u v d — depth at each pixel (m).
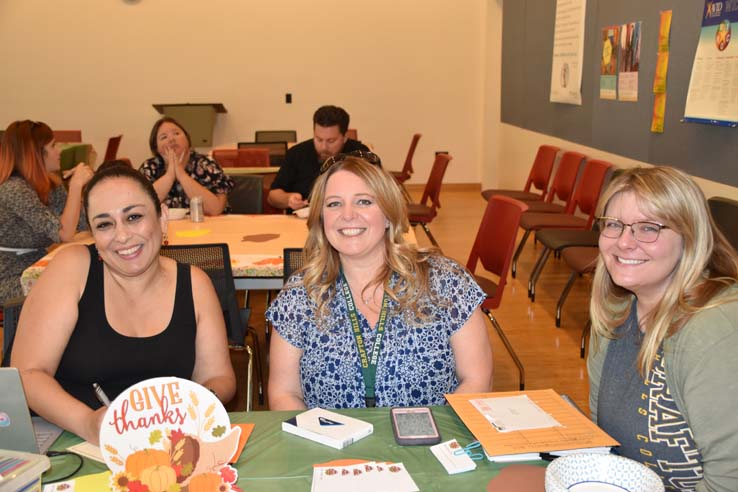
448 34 8.15
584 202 4.60
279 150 6.25
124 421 1.22
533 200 5.52
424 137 8.43
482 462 1.29
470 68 8.26
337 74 8.18
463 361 1.68
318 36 8.06
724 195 3.43
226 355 1.82
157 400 1.24
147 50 7.94
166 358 1.70
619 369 1.42
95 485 1.23
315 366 1.64
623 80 4.51
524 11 6.73
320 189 1.68
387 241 1.67
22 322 1.67
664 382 1.31
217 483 1.20
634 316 1.43
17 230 3.19
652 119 4.13
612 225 1.36
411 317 1.62
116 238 1.58
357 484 1.21
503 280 3.09
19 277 3.20
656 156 4.11
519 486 1.20
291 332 1.68
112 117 8.08
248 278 2.65
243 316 2.96
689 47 3.68
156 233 1.66
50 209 3.48
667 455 1.31
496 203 3.26
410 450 1.33
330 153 3.82
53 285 1.67
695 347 1.24
